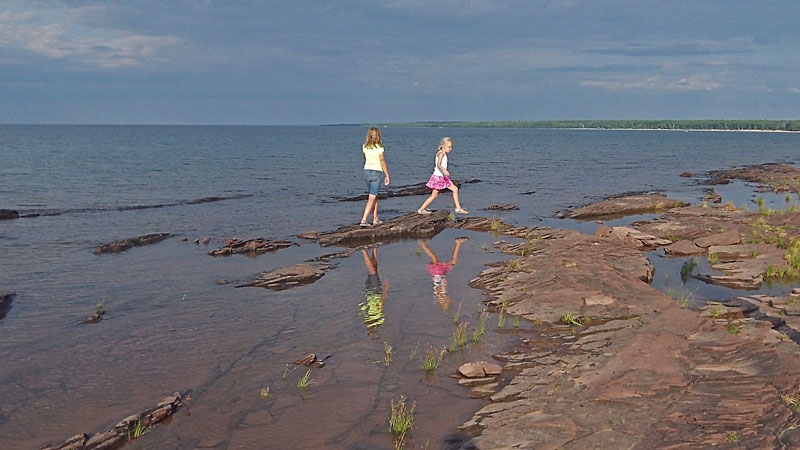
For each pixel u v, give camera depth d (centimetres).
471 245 1476
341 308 941
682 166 4594
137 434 545
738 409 548
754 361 658
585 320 838
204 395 634
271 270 1204
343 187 2895
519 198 2505
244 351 760
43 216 1906
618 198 2233
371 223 1736
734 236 1412
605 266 1091
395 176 3616
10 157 4772
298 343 788
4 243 1470
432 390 640
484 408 591
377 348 767
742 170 3791
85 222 1808
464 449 511
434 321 873
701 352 692
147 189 2712
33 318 891
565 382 634
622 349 711
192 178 3259
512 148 8056
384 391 639
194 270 1209
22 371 697
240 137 13025
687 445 489
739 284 1072
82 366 712
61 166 3919
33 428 565
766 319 845
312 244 1502
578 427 534
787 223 1596
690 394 585
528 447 505
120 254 1360
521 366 695
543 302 919
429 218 1761
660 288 1048
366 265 1254
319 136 14625
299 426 564
